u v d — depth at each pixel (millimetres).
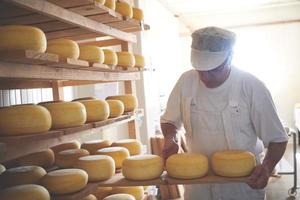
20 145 1131
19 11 1422
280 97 7441
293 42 7289
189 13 6992
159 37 5309
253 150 1638
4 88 1824
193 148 1718
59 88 2258
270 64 7418
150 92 4355
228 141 1584
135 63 2158
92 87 3061
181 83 1757
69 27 1754
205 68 1487
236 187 1636
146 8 4531
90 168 1450
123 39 2109
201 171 1391
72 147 1912
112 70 1896
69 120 1316
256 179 1332
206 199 1711
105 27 1835
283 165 5199
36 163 1598
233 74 1589
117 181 1462
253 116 1554
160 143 3939
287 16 7219
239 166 1355
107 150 1761
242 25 7426
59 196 1278
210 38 1463
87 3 1479
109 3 1689
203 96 1635
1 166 1401
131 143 1994
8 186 1301
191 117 1682
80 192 1321
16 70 1158
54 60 1201
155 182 1416
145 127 4016
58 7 1366
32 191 1148
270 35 7367
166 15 6105
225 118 1572
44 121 1171
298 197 3992
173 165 1410
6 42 1111
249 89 1540
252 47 7449
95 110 1536
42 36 1191
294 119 7211
